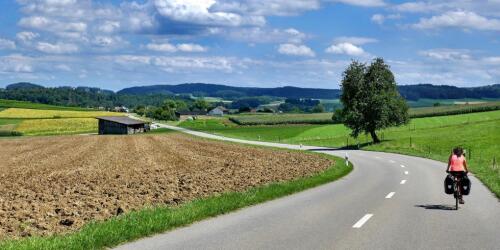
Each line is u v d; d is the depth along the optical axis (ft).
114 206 57.47
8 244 35.42
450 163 56.80
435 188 78.02
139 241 38.29
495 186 77.15
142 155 168.45
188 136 371.76
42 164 133.18
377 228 43.24
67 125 534.37
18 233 43.11
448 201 62.23
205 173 103.14
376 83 270.87
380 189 76.54
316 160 146.72
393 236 39.75
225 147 222.69
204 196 66.03
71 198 65.00
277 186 73.41
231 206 54.19
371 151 227.61
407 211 53.36
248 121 583.58
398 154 200.03
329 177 93.76
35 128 509.35
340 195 68.39
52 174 104.58
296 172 105.29
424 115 446.19
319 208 55.57
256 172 105.19
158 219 44.80
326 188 78.07
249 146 240.53
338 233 40.96
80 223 46.88
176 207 53.62
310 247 35.76
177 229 43.06
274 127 490.08
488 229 42.93
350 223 45.78
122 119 499.92
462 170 56.08
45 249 33.99
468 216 50.08
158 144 245.45
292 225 44.70
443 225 44.86
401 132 330.34
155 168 118.32
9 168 121.39
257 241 37.78
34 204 59.21
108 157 159.33
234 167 119.24
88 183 85.51
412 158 170.71
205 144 249.14
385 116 266.16
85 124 541.34
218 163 133.08
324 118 568.82
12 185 84.28
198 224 45.44
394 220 47.50
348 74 272.92
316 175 96.94
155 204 58.80
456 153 56.85
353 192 72.28
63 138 323.57
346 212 52.60
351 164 134.10
